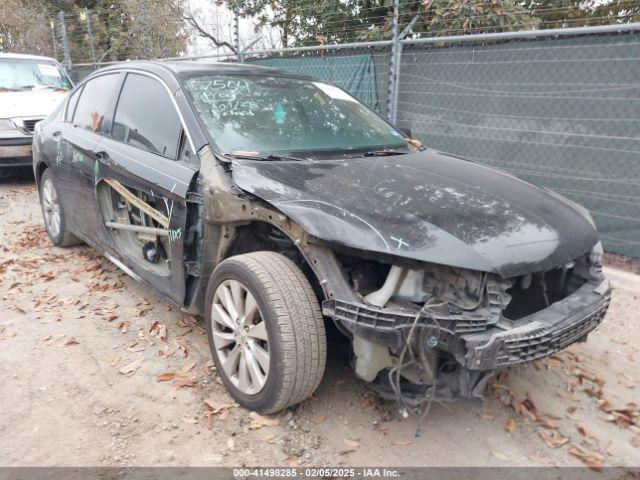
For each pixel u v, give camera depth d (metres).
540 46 5.49
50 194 5.43
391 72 6.61
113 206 4.25
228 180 3.08
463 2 7.16
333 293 2.57
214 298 3.11
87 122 4.72
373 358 2.56
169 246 3.41
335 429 2.88
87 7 19.12
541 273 2.80
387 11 8.88
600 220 5.42
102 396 3.11
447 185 3.11
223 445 2.74
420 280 2.59
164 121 3.72
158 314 4.15
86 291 4.57
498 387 3.31
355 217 2.63
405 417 2.70
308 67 7.77
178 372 3.35
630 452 2.82
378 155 3.70
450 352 2.44
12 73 9.22
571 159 5.48
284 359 2.66
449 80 6.29
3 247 5.58
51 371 3.35
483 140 6.12
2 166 7.98
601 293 2.96
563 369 3.56
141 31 13.84
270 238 3.14
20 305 4.27
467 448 2.79
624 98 5.05
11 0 17.66
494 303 2.51
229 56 8.65
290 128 3.71
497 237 2.63
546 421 3.02
